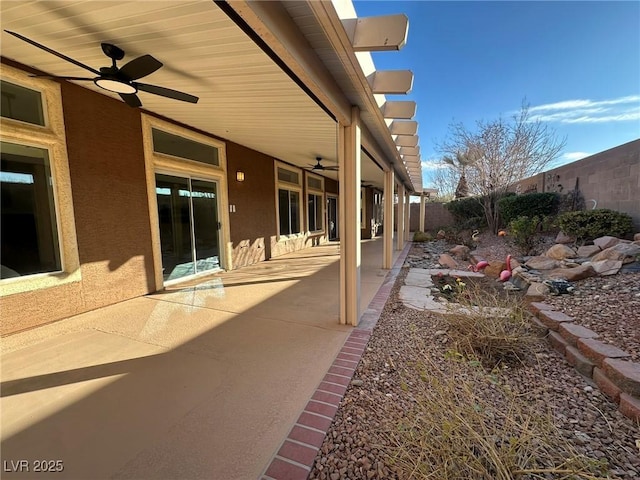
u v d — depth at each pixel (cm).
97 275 401
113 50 271
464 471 132
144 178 463
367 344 295
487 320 285
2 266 321
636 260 405
